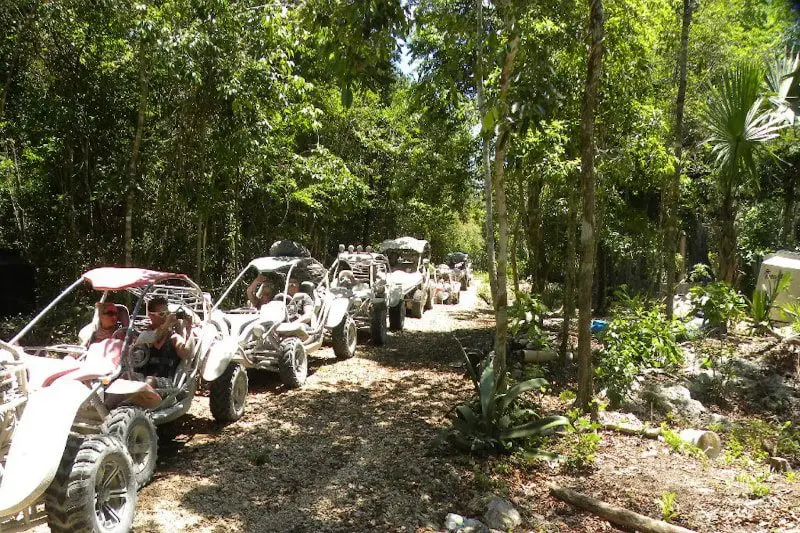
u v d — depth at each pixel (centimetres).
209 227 1195
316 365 888
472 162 1179
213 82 820
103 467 353
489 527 414
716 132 920
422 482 476
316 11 506
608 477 505
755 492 478
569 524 427
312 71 1109
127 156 930
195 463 502
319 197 1364
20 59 884
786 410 699
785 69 947
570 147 848
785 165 1341
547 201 1262
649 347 748
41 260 1098
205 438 564
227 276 1255
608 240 1288
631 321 781
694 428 637
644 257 1475
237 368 607
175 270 1120
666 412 670
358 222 2100
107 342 484
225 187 1020
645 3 819
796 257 1075
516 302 949
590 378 637
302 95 898
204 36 779
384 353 993
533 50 590
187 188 966
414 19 512
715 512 445
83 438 351
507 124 561
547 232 1442
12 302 1049
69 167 984
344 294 948
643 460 547
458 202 1397
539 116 571
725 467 542
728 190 982
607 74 793
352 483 470
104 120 946
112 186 922
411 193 1431
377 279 1180
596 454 546
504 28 581
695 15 1027
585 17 717
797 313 876
